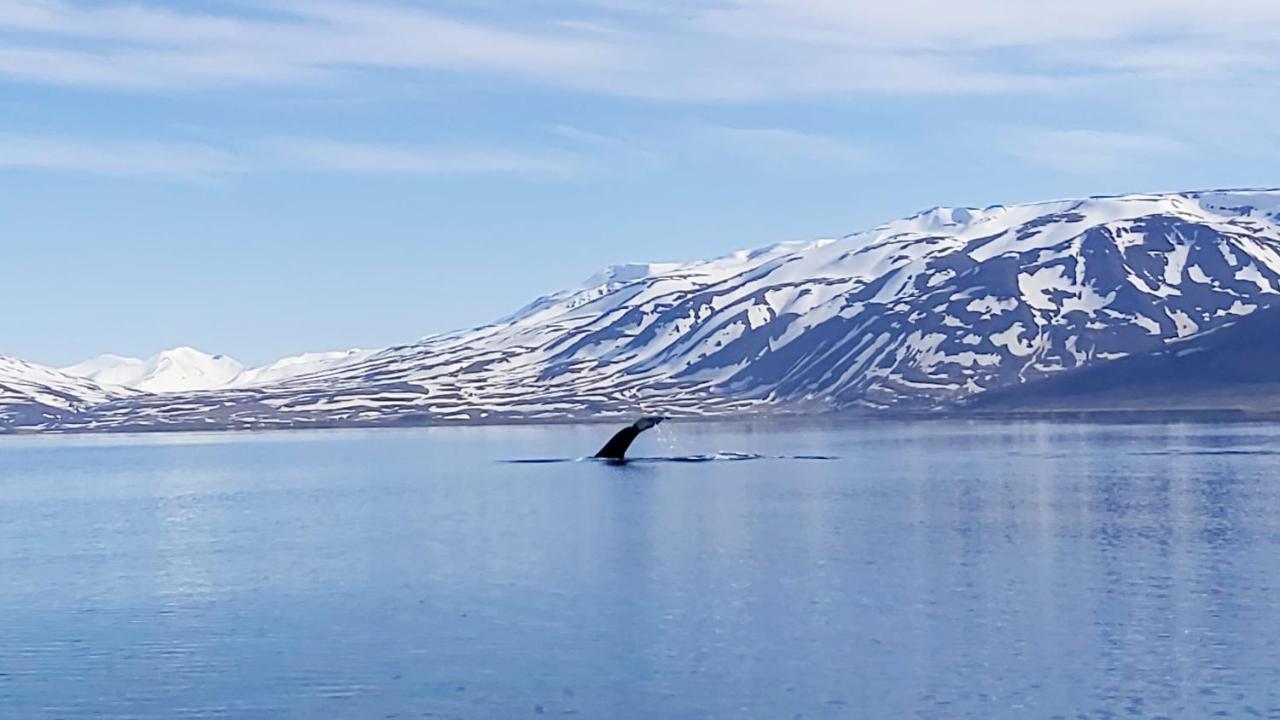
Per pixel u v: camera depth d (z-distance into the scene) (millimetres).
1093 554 68062
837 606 54250
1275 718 37438
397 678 43562
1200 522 81750
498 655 46375
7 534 94500
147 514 110500
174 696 42344
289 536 86875
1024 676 42125
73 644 50500
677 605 55094
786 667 43875
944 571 63250
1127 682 41219
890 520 86875
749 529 82750
